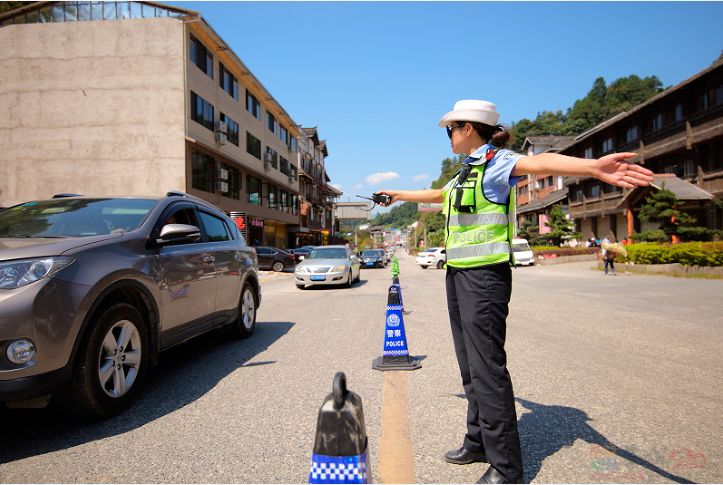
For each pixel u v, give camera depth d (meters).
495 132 2.17
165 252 3.73
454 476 2.12
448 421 2.82
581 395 3.23
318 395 3.35
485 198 1.98
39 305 2.48
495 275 1.95
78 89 18.98
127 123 18.88
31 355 2.44
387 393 3.38
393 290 4.22
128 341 3.16
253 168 27.02
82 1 19.17
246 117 26.62
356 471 1.09
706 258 14.46
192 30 19.73
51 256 2.69
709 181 20.59
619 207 23.67
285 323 6.72
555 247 31.94
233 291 5.12
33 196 18.95
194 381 3.78
